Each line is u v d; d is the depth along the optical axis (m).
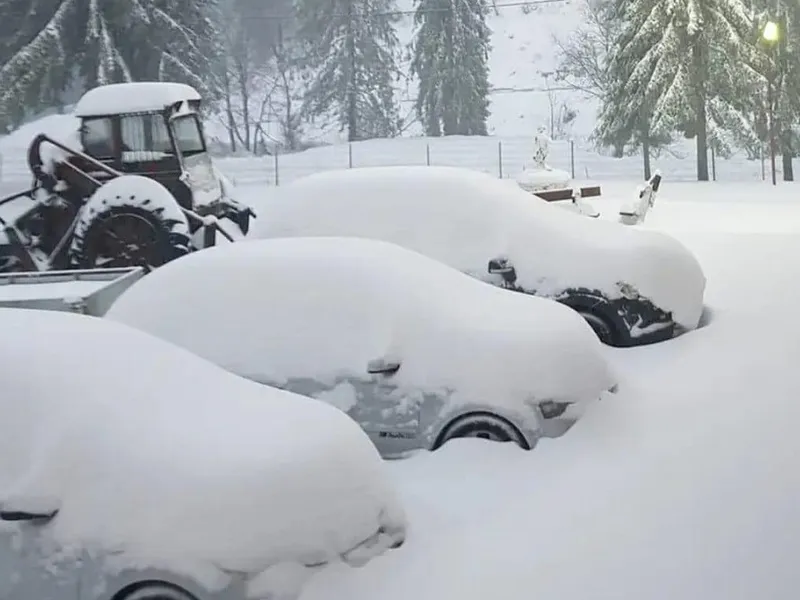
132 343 5.88
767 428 7.62
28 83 37.03
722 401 8.34
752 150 38.38
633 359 9.73
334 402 7.24
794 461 6.94
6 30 40.19
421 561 5.44
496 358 7.22
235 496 4.89
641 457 7.03
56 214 14.73
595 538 5.79
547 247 10.30
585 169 39.72
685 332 10.63
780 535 5.79
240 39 62.12
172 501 4.89
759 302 12.29
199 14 42.31
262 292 7.61
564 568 5.41
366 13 55.03
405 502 6.30
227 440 5.19
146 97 15.41
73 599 4.88
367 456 5.58
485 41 54.25
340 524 5.14
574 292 10.15
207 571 4.77
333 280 7.57
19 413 5.25
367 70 54.91
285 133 58.03
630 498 6.35
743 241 17.50
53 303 8.96
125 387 5.41
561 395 7.27
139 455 5.05
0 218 14.70
